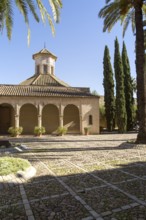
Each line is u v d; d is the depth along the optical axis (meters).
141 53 15.27
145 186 6.02
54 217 4.25
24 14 10.58
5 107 32.38
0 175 6.83
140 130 14.92
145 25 19.91
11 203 5.03
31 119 31.77
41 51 38.31
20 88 31.66
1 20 9.52
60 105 30.58
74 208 4.63
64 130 29.52
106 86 35.41
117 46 34.56
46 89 32.50
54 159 10.65
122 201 4.95
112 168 8.38
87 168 8.45
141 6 15.41
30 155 11.99
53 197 5.33
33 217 4.27
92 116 31.53
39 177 7.29
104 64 35.91
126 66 36.22
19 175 7.07
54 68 39.44
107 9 17.38
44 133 31.53
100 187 6.02
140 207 4.60
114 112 35.06
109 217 4.19
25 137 26.83
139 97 15.15
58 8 10.94
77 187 6.07
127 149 13.81
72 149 14.41
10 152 13.11
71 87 34.72
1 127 32.12
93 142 19.27
